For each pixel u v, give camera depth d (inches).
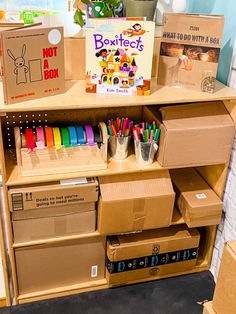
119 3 69.0
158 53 72.1
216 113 70.2
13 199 65.1
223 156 71.7
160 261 79.7
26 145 65.5
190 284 82.3
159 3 78.4
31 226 69.7
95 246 76.7
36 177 65.8
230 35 69.5
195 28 63.3
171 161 69.3
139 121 80.9
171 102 64.2
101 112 77.4
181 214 78.0
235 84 69.0
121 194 69.6
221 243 80.4
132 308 76.5
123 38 61.9
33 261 73.8
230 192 75.5
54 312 75.0
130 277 79.7
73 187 67.2
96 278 80.7
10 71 57.4
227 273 51.3
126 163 71.4
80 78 71.5
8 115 71.7
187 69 66.9
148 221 73.1
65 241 73.6
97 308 76.2
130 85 64.9
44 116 74.3
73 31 70.9
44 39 59.0
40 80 61.2
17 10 80.6
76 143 67.7
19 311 75.0
